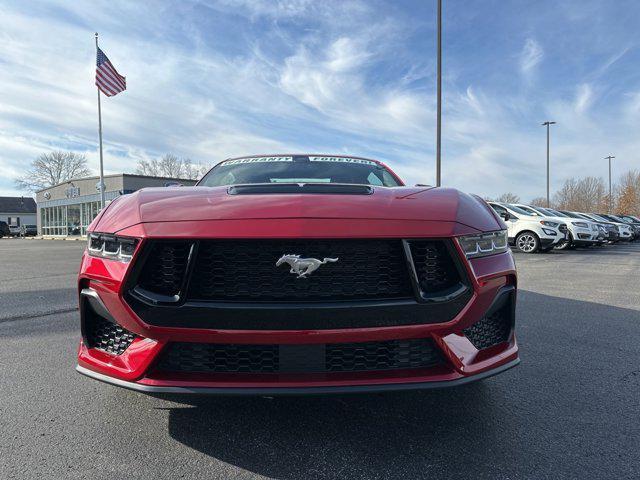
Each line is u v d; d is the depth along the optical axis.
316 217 1.83
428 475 1.75
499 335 2.12
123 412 2.32
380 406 2.40
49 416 2.27
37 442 2.01
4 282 7.11
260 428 2.15
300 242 1.80
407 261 1.81
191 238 1.77
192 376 1.80
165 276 1.82
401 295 1.84
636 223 26.47
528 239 13.50
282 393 1.72
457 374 1.85
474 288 1.90
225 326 1.77
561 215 15.09
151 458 1.88
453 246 1.87
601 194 72.44
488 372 1.93
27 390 2.60
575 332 3.90
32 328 4.01
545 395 2.55
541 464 1.83
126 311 1.83
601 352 3.34
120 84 21.03
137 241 1.82
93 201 32.53
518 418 2.26
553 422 2.21
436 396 2.53
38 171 65.56
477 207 2.17
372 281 1.82
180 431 2.12
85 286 2.03
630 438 2.05
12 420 2.23
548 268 9.22
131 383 1.83
